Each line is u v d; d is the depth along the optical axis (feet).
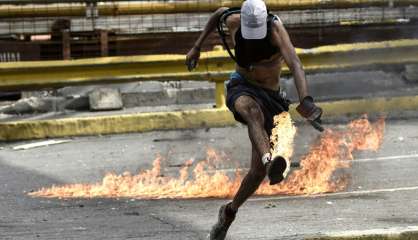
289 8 123.95
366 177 73.26
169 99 123.95
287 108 49.73
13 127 103.81
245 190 48.01
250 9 48.29
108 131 106.01
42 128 104.58
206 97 125.08
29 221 59.77
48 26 125.70
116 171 81.82
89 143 100.73
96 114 117.29
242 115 48.01
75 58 126.72
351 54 112.98
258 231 53.31
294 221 56.29
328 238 48.37
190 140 99.66
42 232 55.57
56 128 104.99
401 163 79.87
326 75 123.13
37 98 121.80
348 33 128.06
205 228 55.31
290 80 119.44
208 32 51.96
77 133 105.50
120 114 112.78
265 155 45.57
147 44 127.95
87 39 127.03
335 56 112.78
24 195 71.36
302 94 45.55
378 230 49.24
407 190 66.85
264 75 49.03
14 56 125.80
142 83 124.47
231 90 49.49
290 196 66.28
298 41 127.13
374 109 111.45
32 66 106.83
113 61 108.58
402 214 57.36
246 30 48.37
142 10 122.62
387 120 108.37
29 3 116.98
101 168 83.82
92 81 108.68
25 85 107.24
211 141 98.32
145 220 58.90
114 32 127.24
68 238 53.26
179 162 85.56
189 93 124.47
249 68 49.01
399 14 128.77
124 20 127.24
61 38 126.11
